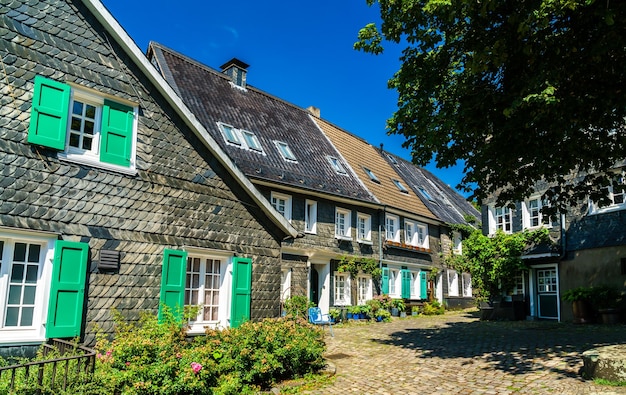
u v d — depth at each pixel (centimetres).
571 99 862
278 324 927
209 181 1016
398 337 1422
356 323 1836
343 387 812
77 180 805
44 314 735
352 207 2045
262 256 1105
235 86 2158
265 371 777
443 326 1727
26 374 528
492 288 2070
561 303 1827
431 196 2984
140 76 924
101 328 795
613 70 875
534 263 1942
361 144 2786
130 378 621
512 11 852
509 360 966
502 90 962
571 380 762
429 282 2525
